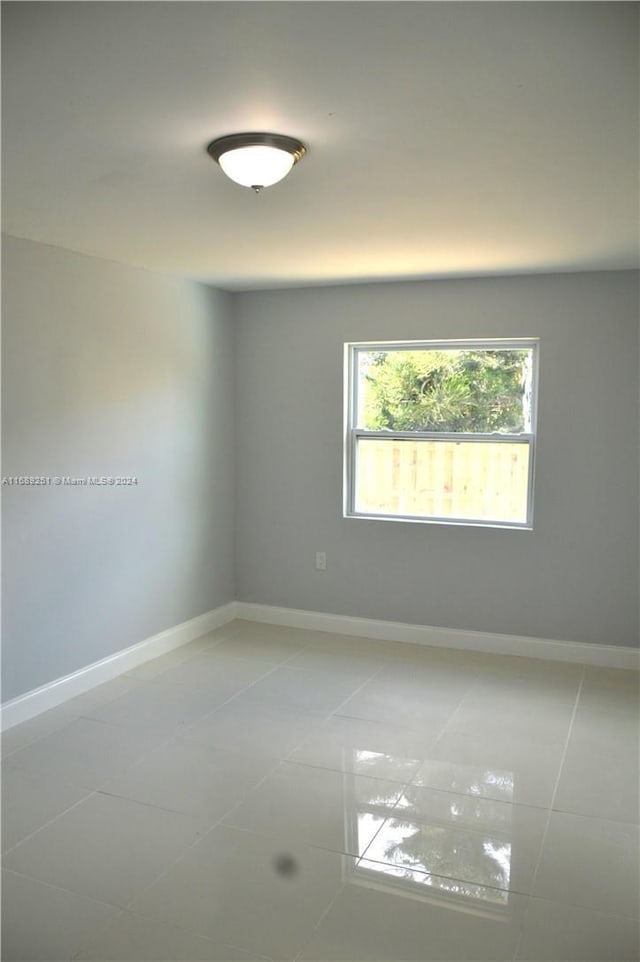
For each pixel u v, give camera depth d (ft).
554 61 5.88
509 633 15.75
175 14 5.19
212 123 7.15
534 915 7.74
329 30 5.41
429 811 9.66
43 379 12.41
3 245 11.55
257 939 7.40
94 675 13.85
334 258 13.34
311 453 17.12
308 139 7.55
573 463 14.96
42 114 6.93
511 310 15.15
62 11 5.14
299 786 10.29
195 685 13.97
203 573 17.01
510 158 8.08
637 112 6.83
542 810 9.69
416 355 16.38
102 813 9.61
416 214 10.32
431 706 13.02
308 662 15.24
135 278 14.34
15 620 12.16
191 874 8.38
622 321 14.42
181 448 15.97
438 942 7.36
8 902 7.91
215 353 16.94
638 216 10.39
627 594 14.83
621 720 12.44
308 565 17.40
